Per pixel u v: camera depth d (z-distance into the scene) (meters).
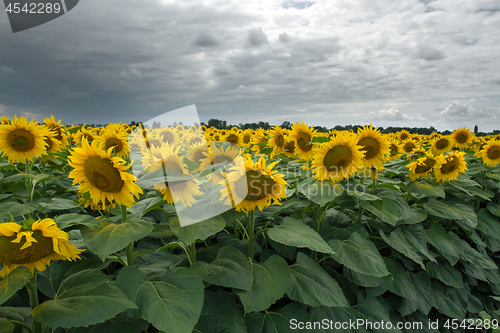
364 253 3.52
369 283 3.69
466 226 5.90
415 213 4.91
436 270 4.80
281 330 2.86
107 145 5.68
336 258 3.49
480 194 6.22
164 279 2.56
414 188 5.25
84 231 2.47
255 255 3.81
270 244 3.81
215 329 2.64
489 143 7.14
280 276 2.89
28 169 4.68
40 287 2.67
